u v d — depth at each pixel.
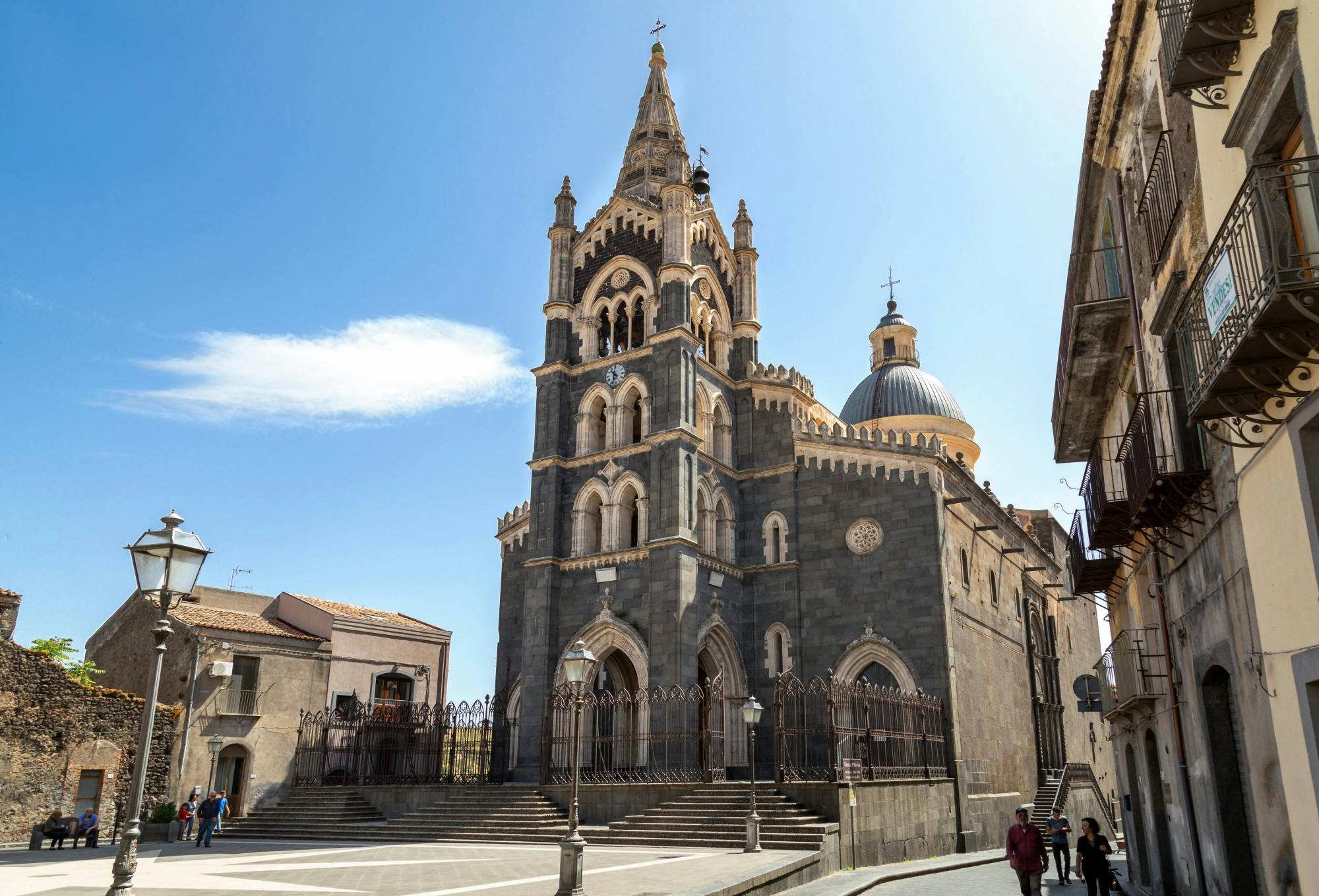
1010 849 20.53
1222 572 16.05
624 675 47.69
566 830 35.25
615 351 49.38
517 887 22.33
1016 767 48.44
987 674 46.44
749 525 47.78
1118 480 26.19
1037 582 59.66
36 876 26.67
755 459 48.62
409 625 57.12
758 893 23.00
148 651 48.53
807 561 45.78
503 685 51.66
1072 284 24.28
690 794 35.22
